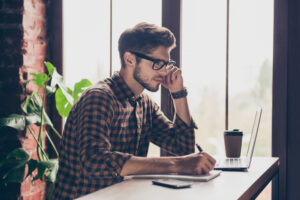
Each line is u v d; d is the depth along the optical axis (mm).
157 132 1816
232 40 2477
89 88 1517
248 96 2465
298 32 2352
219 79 2514
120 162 1324
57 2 2797
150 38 1547
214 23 2516
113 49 2705
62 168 1544
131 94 1596
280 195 2389
